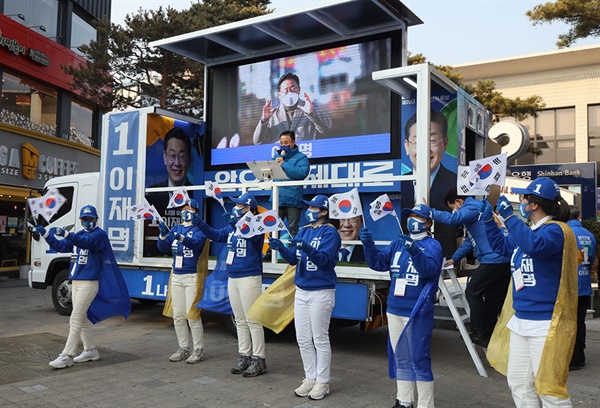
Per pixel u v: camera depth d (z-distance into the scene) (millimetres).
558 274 3242
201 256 6078
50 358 6184
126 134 8344
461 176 3928
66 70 17250
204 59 9125
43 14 18453
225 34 8086
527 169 19422
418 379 3973
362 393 4914
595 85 24969
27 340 7164
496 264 5898
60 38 19141
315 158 8203
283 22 7582
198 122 9094
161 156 8469
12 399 4648
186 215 6000
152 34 15773
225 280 6395
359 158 7844
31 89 17750
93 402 4590
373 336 7734
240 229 5238
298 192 7262
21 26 16844
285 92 8500
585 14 11281
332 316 6207
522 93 26422
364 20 7516
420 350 3979
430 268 3949
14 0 17203
